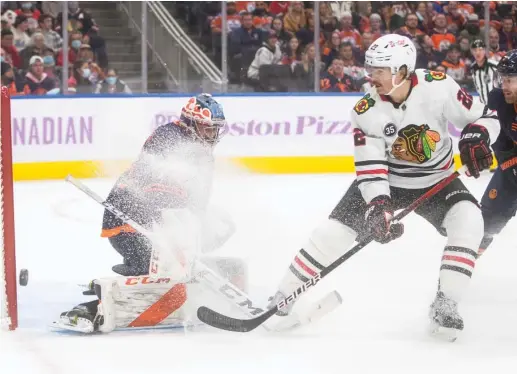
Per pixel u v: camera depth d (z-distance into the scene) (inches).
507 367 236.2
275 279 343.9
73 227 483.8
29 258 406.3
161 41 703.7
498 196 329.1
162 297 272.1
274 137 696.4
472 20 762.2
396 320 288.5
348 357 246.1
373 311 300.5
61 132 660.7
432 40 756.0
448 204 271.3
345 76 730.2
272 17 716.7
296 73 721.0
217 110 272.4
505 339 266.1
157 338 265.4
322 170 705.6
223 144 687.7
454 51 759.1
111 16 693.3
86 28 684.1
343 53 728.3
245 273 289.3
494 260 387.2
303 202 555.8
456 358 245.0
